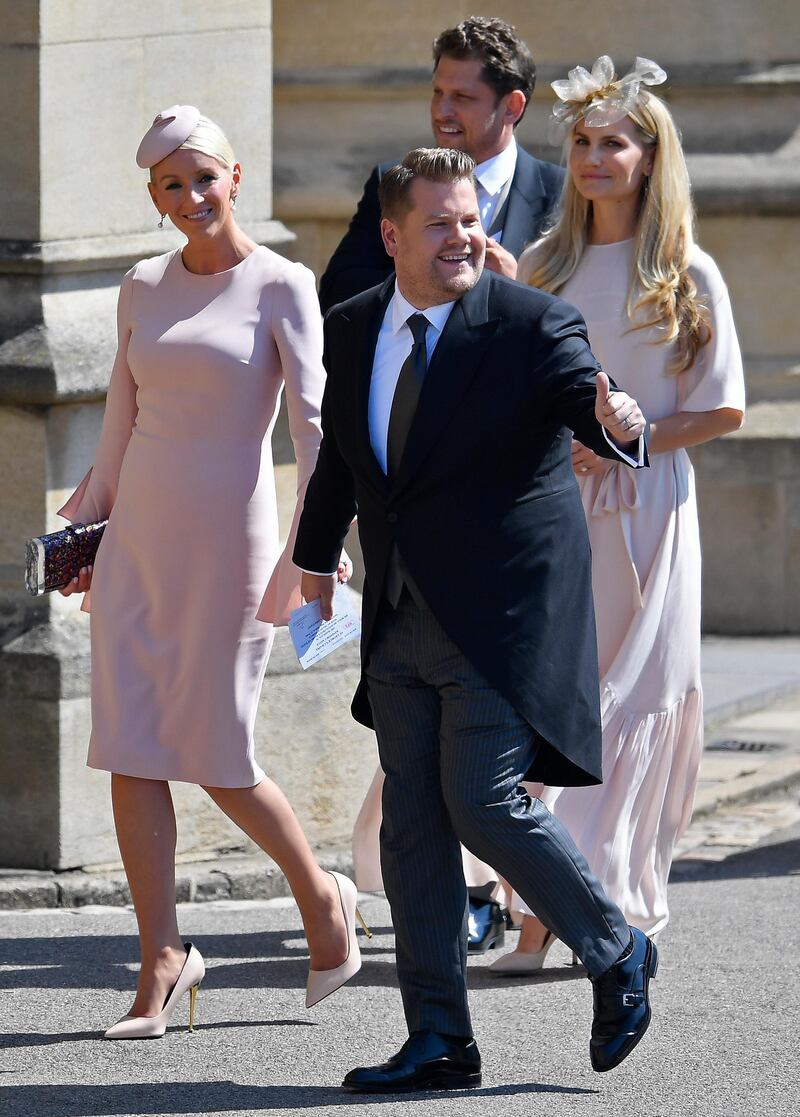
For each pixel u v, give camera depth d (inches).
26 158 635.5
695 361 547.2
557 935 445.4
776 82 1054.4
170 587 501.7
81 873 648.4
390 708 453.4
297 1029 507.5
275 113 1045.2
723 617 1087.6
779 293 1071.6
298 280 505.4
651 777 552.4
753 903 633.0
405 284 439.2
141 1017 499.5
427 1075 455.5
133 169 658.2
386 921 623.5
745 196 1056.2
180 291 506.3
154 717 505.0
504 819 436.5
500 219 583.8
